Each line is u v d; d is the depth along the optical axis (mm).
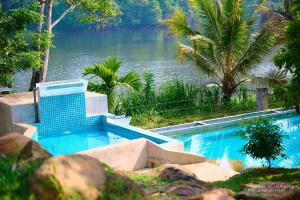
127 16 61500
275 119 14875
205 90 16703
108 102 15320
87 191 3029
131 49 41375
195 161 9586
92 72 15586
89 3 18594
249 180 7980
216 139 13305
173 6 62000
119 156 9109
